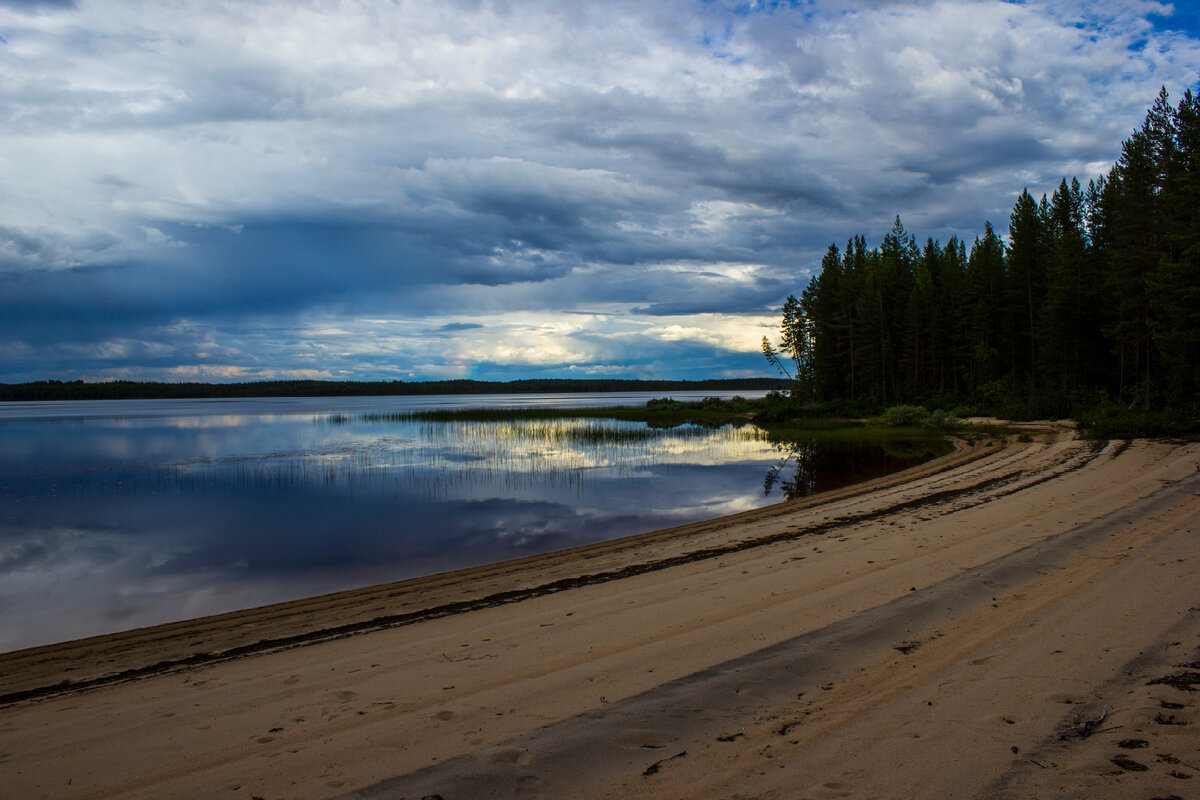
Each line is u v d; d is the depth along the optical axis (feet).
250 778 13.08
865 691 15.74
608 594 27.22
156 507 59.57
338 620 27.22
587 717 15.08
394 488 68.44
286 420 198.80
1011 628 19.25
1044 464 60.34
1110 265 128.57
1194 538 28.17
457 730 14.79
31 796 12.90
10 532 50.44
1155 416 82.23
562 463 87.04
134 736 15.81
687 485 67.15
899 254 238.89
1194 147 104.17
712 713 14.97
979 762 12.16
